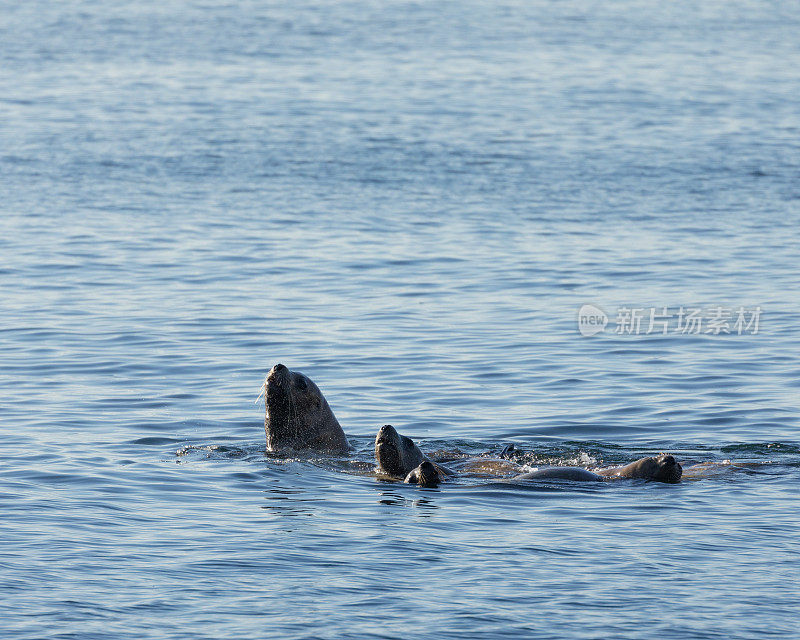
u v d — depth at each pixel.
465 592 39.50
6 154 164.12
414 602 38.66
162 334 84.06
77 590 39.25
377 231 121.25
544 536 45.34
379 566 41.88
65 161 160.00
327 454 59.94
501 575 41.03
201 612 37.78
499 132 189.88
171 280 100.88
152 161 161.12
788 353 79.50
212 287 98.62
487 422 65.44
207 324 87.00
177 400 69.12
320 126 194.75
